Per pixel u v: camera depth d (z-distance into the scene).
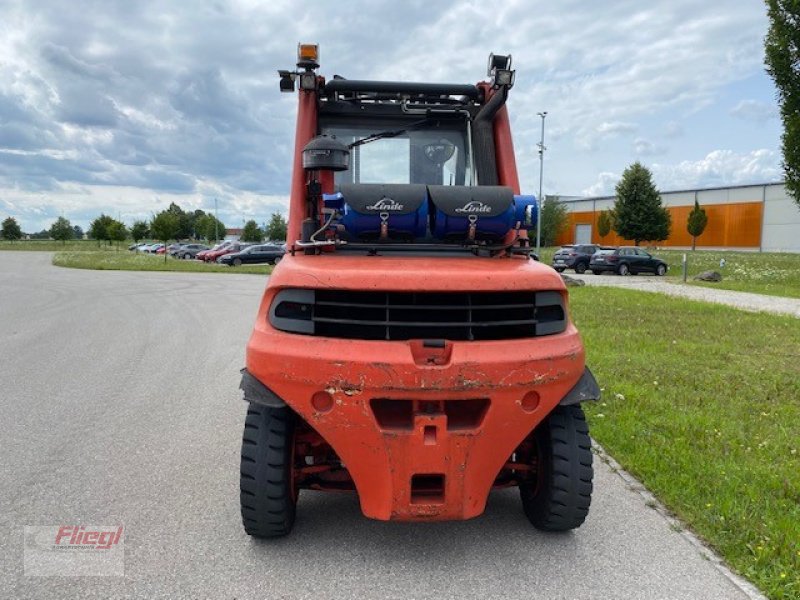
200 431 6.02
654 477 4.80
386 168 4.88
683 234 79.88
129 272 36.12
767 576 3.43
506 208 3.84
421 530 4.04
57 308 16.73
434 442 3.29
